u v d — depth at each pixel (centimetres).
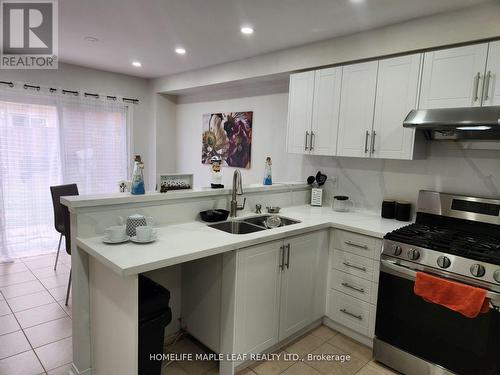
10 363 216
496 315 177
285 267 234
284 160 390
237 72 388
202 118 498
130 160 518
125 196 207
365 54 276
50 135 435
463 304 183
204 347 240
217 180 269
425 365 206
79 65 449
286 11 248
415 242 207
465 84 221
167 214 232
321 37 298
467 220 242
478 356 185
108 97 486
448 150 260
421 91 242
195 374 214
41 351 230
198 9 252
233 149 452
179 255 170
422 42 245
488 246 201
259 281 216
